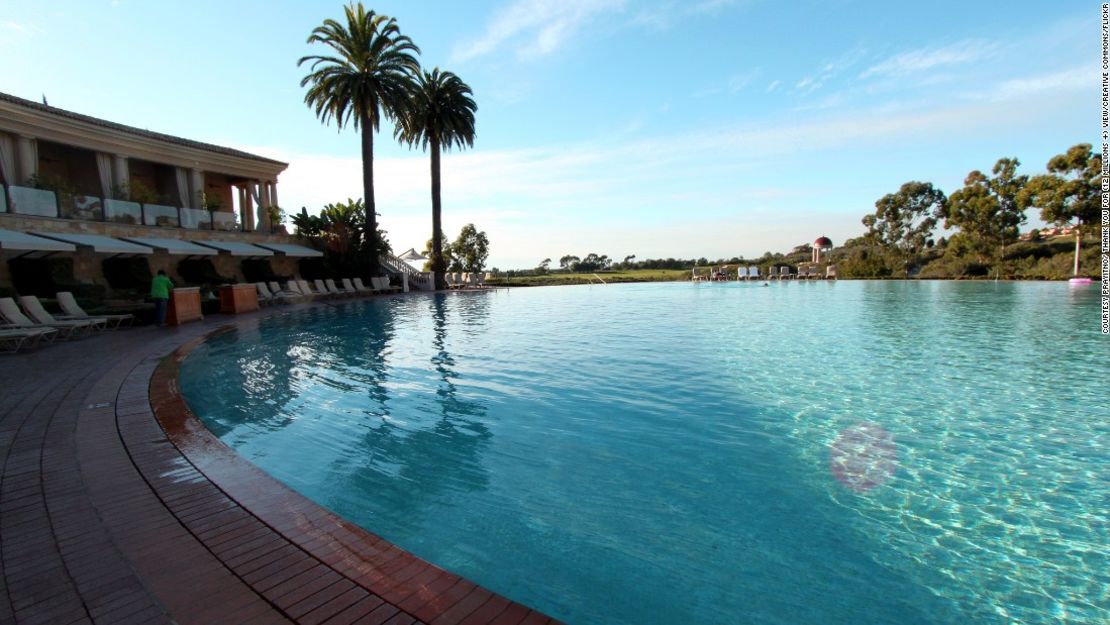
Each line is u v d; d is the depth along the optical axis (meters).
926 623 2.41
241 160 26.14
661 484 3.86
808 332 11.52
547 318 15.45
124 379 6.47
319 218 28.33
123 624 1.92
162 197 24.53
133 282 18.30
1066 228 26.91
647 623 2.39
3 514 2.85
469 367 8.13
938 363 7.97
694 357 8.80
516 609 2.04
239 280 22.80
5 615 1.97
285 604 2.04
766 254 60.06
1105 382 6.66
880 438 4.81
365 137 27.08
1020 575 2.76
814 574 2.78
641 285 36.69
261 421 5.38
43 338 10.22
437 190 32.00
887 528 3.23
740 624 2.39
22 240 13.06
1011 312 14.17
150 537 2.59
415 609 2.02
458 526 3.25
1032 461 4.24
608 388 6.73
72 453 3.82
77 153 21.67
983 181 31.42
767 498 3.64
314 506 2.96
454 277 35.44
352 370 7.96
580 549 3.00
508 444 4.70
